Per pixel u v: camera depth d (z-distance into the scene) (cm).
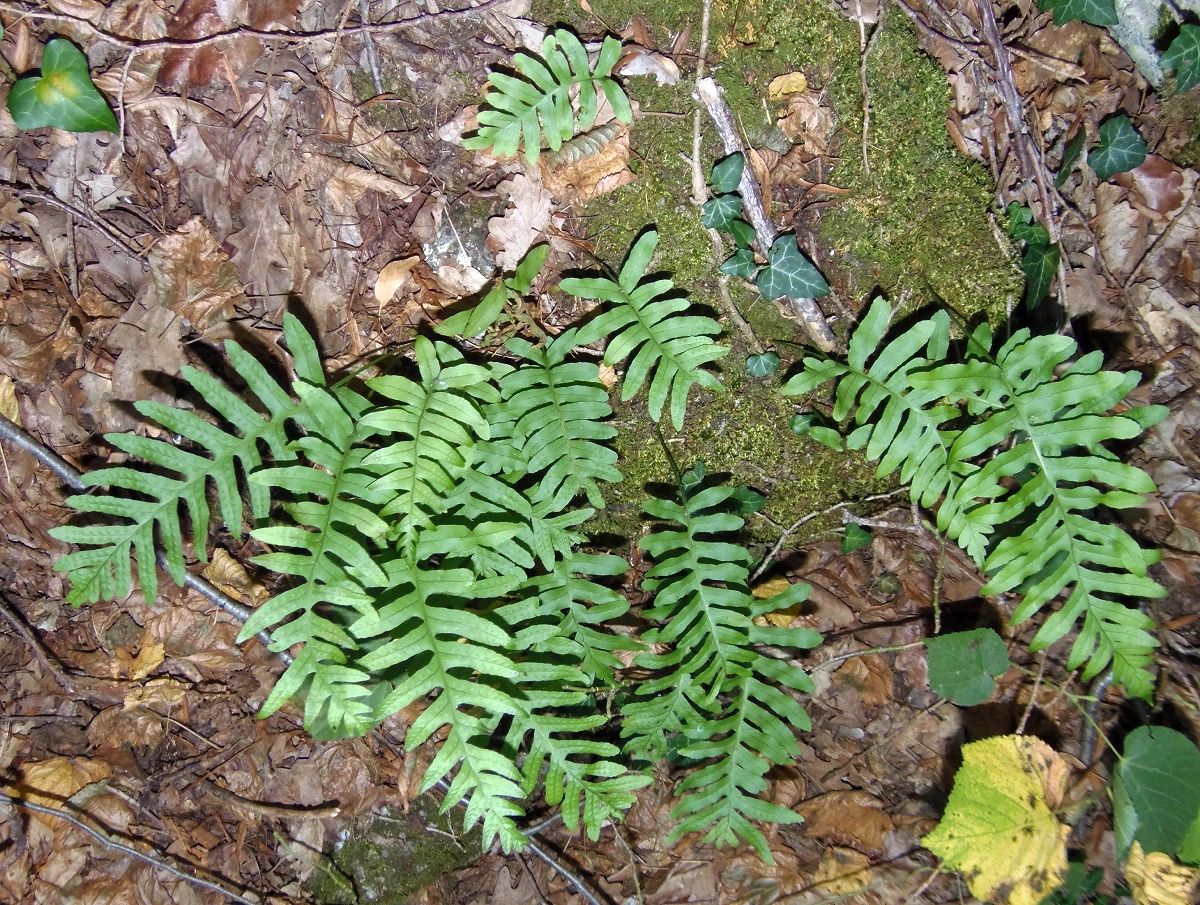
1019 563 59
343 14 64
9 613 65
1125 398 73
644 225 65
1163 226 73
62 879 63
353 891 66
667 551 70
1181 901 60
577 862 68
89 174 65
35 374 65
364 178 66
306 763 67
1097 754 67
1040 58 72
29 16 63
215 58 64
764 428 68
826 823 69
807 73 64
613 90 58
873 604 73
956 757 70
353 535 60
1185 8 68
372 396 64
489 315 59
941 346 60
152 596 55
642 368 58
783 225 66
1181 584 71
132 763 66
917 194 65
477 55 65
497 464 59
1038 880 59
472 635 55
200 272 66
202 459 55
